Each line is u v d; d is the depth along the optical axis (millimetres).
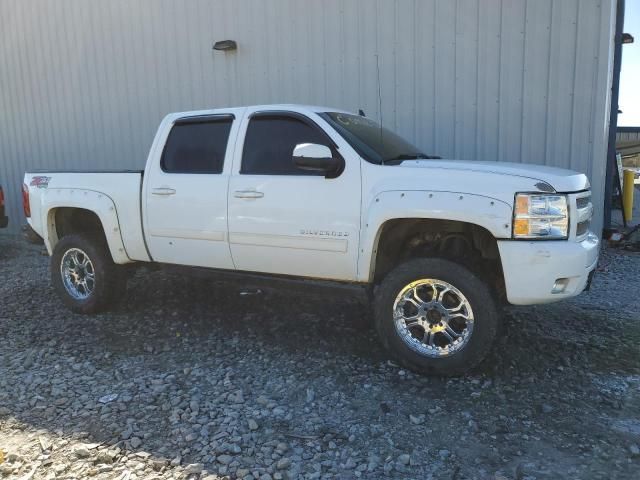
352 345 4680
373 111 7852
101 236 5711
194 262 4945
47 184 5750
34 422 3527
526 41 6855
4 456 3129
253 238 4527
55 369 4352
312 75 8242
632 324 5102
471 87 7219
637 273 6859
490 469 2949
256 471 2939
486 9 6988
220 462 3033
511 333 4859
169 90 9555
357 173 4133
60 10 10469
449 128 7402
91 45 10250
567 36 6660
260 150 4578
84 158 10781
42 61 10906
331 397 3766
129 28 9758
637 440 3191
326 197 4211
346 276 4262
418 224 4141
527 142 7027
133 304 5977
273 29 8445
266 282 4680
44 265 8391
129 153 10211
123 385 4027
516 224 3688
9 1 11008
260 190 4457
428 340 4012
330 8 7949
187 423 3453
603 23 6477
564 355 4398
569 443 3178
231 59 8867
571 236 3803
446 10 7203
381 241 4188
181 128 5027
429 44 7363
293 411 3588
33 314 5797
